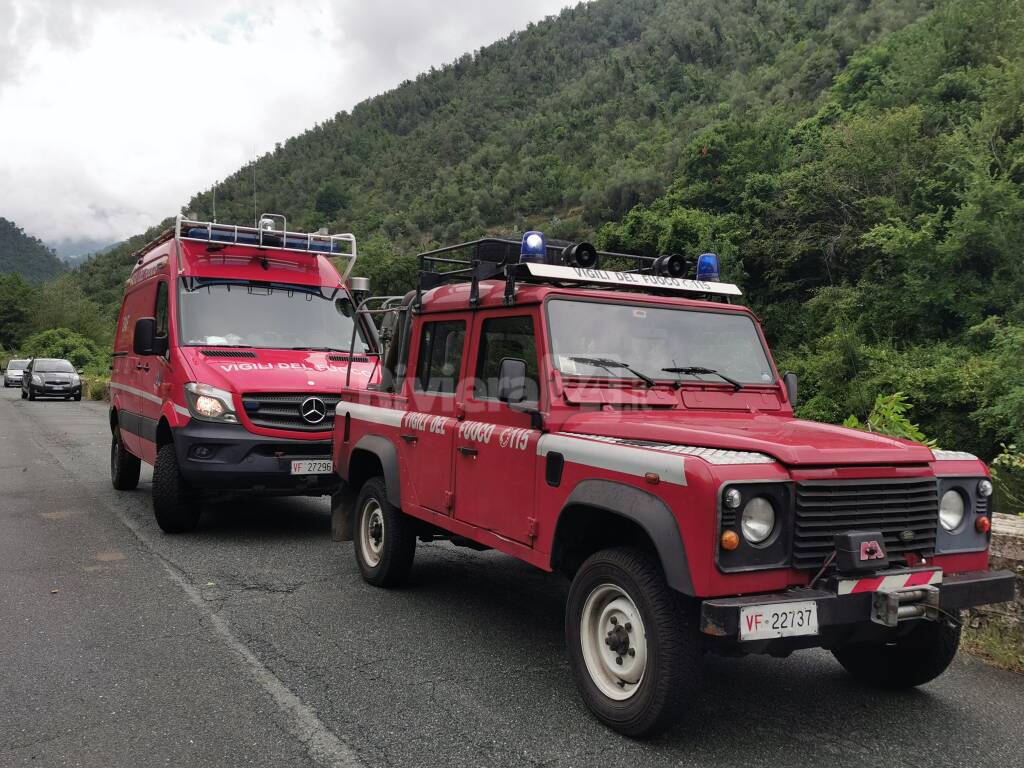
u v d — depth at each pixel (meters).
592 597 3.79
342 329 8.61
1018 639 4.69
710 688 4.25
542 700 3.99
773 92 128.88
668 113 171.75
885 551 3.39
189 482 7.39
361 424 6.22
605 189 123.31
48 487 10.63
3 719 3.69
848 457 3.46
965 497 3.84
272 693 4.02
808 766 3.35
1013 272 28.59
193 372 7.34
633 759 3.37
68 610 5.37
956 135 32.94
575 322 4.41
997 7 41.75
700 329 4.79
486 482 4.57
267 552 7.13
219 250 8.53
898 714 3.94
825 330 35.12
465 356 4.99
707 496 3.15
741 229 43.28
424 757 3.36
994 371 23.33
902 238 30.52
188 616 5.28
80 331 81.44
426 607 5.57
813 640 3.43
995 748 3.57
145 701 3.91
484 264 4.95
